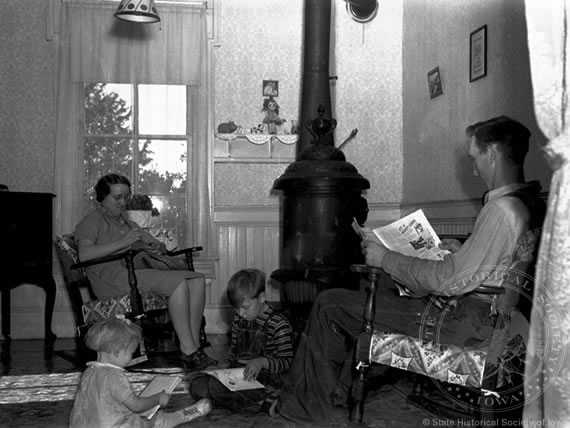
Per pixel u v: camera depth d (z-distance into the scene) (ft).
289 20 21.76
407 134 21.63
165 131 21.27
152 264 16.14
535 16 8.12
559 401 7.70
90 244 15.25
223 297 21.26
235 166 21.57
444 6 18.92
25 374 14.39
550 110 8.02
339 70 22.06
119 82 20.74
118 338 9.20
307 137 18.61
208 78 21.25
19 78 20.48
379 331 9.70
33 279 18.30
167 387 9.76
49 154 20.63
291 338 11.41
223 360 15.94
